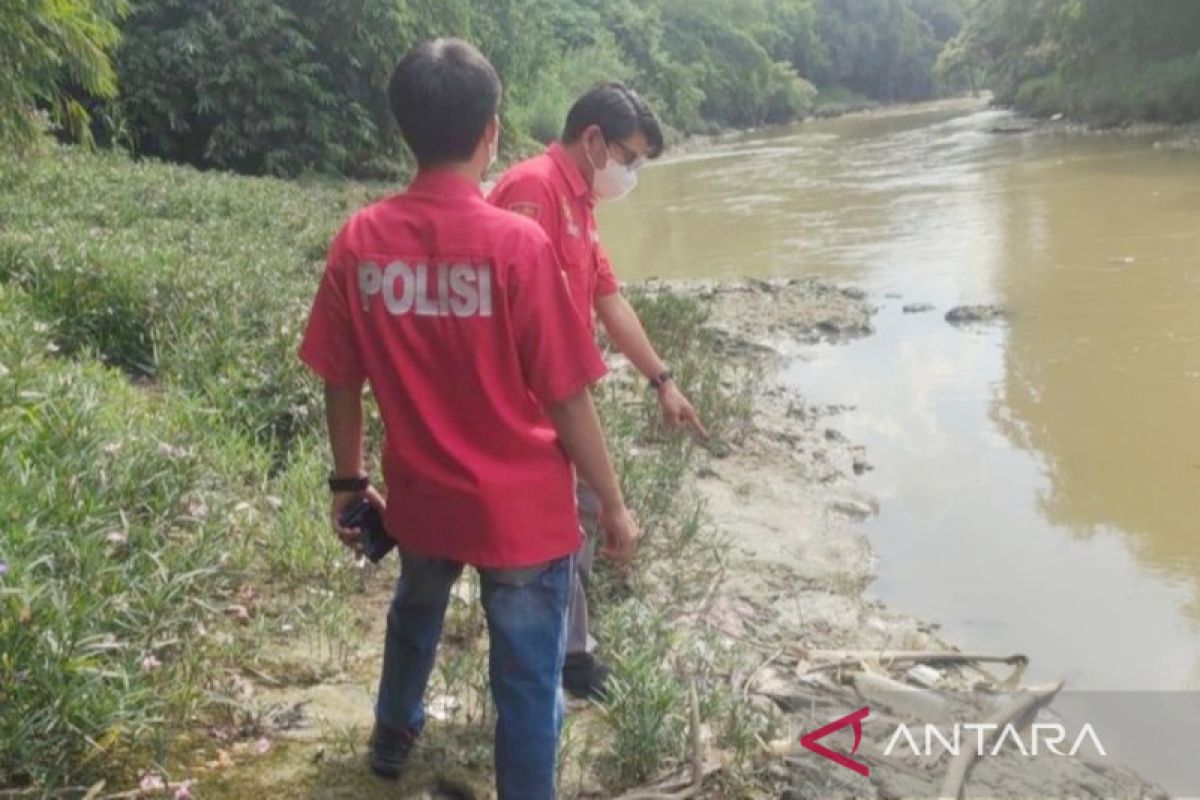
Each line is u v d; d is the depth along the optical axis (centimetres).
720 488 583
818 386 788
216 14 1834
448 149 256
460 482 260
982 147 2592
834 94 6362
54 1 902
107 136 1736
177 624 339
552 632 271
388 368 262
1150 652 424
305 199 1367
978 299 999
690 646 385
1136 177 1702
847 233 1435
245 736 323
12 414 408
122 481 389
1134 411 682
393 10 1945
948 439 666
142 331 609
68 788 284
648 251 1429
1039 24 3331
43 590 298
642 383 700
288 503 443
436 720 337
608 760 328
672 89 4256
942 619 456
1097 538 523
